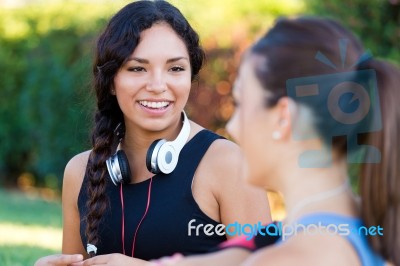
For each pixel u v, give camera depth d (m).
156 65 3.51
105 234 3.62
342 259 1.80
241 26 10.81
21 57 13.37
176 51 3.53
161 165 3.48
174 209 3.50
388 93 1.88
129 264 3.39
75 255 3.49
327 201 1.90
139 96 3.53
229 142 3.61
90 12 12.53
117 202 3.62
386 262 1.90
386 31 8.45
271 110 1.91
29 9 13.34
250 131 1.95
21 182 13.98
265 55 1.92
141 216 3.54
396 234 1.88
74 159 3.94
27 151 13.70
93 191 3.64
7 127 13.62
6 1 15.12
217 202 3.53
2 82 13.52
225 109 10.96
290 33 1.93
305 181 1.92
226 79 10.94
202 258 2.16
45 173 13.05
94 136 3.74
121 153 3.62
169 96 3.53
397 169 1.87
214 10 10.96
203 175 3.53
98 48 3.65
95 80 3.73
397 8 8.52
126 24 3.54
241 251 2.15
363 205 1.90
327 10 8.71
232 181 3.49
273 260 1.79
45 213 11.13
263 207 3.51
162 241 3.50
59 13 12.83
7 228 9.47
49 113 12.59
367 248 1.86
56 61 12.50
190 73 3.65
